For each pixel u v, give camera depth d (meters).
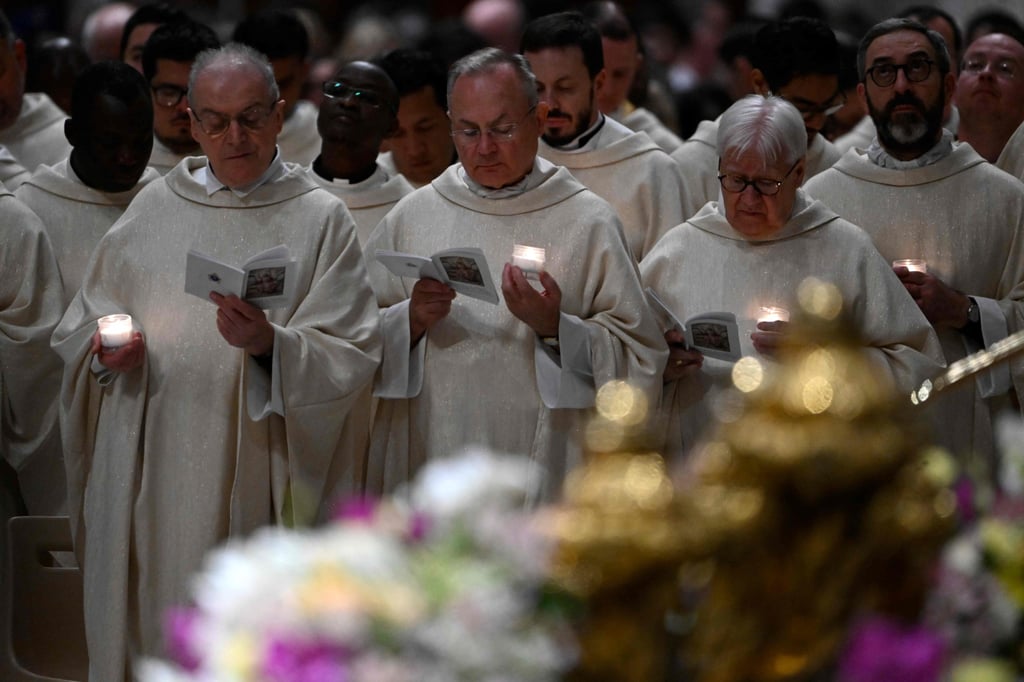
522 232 18.80
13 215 20.88
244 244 18.52
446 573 7.92
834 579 7.89
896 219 20.45
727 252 19.25
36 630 19.70
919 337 18.75
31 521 19.70
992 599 8.88
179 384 18.36
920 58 20.25
